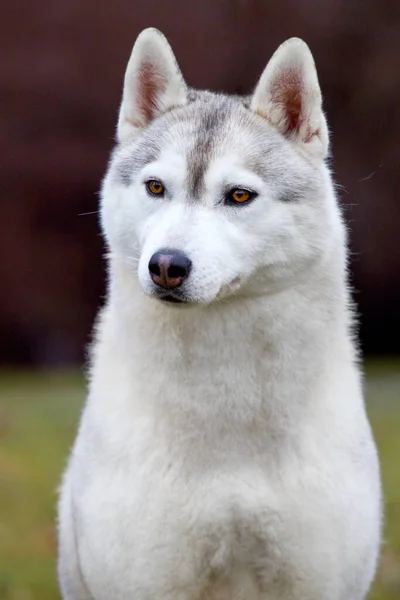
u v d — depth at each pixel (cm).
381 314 5041
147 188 1267
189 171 1247
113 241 1305
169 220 1219
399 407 3281
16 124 4803
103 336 1373
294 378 1255
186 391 1246
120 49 4784
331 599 1290
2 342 4991
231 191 1241
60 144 4803
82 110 4806
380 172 4753
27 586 1919
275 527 1251
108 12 4791
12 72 4772
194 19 4784
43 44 4803
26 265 4931
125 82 1357
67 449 2772
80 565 1322
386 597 1847
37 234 4916
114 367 1324
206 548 1262
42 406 3350
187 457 1252
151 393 1262
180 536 1252
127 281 1284
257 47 4775
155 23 4781
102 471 1275
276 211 1243
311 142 1309
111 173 1325
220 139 1266
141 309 1262
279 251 1242
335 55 4834
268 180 1250
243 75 4759
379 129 4803
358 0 4800
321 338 1270
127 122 1360
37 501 2353
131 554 1258
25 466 2619
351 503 1267
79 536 1302
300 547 1256
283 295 1246
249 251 1233
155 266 1177
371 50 4828
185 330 1238
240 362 1243
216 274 1195
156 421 1262
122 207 1290
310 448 1262
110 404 1297
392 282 4850
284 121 1316
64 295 4978
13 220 4884
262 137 1285
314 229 1259
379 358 5072
